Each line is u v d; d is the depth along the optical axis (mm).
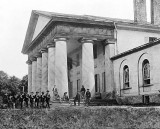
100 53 43719
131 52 35750
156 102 30766
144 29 42719
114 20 42594
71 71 55719
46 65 45219
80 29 39719
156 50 31172
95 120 20031
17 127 19016
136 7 44031
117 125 18375
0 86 78438
